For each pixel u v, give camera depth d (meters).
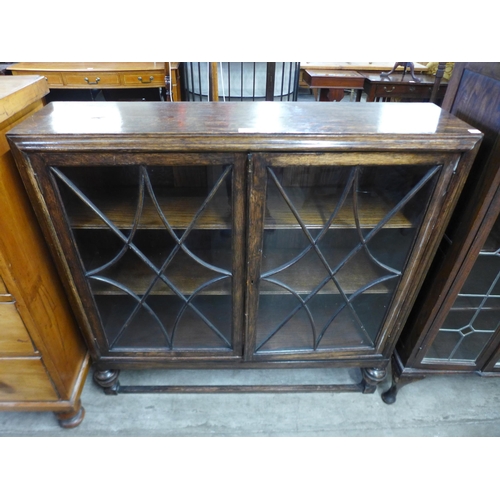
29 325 0.80
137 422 1.07
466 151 0.69
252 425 1.08
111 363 1.04
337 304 1.00
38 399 0.96
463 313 0.98
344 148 0.68
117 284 0.90
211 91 1.26
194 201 0.79
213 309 1.00
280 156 0.69
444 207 0.77
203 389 1.12
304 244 0.88
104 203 0.78
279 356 1.04
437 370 1.08
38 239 0.83
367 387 1.14
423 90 2.24
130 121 0.71
